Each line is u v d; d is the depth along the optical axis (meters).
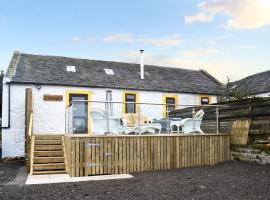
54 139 13.06
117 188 8.24
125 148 11.45
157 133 12.84
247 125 12.51
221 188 7.94
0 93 22.08
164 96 20.05
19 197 7.35
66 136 11.80
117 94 18.59
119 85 18.78
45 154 11.73
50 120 16.83
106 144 11.18
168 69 24.17
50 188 8.36
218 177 9.48
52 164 11.16
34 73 17.55
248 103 12.70
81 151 10.80
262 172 9.91
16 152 16.11
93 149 10.97
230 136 13.28
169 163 12.04
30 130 12.02
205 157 12.68
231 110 13.65
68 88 17.39
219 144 13.03
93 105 11.71
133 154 11.55
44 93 16.88
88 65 20.64
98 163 10.97
